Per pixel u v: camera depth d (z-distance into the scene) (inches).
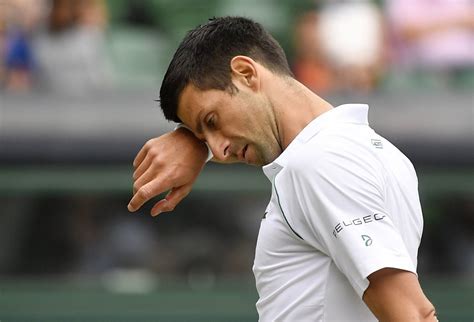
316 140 306.5
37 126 811.4
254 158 328.5
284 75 329.4
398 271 288.0
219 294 832.9
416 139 829.2
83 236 839.7
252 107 320.5
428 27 921.5
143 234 843.4
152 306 835.4
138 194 342.6
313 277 311.1
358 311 309.1
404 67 919.7
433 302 848.3
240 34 327.6
